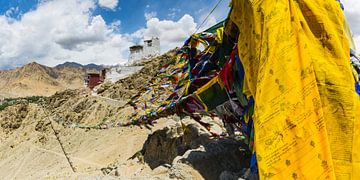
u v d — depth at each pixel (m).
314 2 7.27
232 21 8.81
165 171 16.20
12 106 110.88
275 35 6.65
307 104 6.26
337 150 6.43
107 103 84.56
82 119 84.56
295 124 6.09
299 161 5.91
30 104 111.50
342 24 7.71
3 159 80.81
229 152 15.11
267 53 6.60
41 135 84.44
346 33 8.20
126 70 106.50
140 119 28.06
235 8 8.41
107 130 63.62
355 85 7.74
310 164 5.87
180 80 19.98
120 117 66.38
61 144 72.56
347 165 6.36
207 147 15.73
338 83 6.66
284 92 6.28
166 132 30.80
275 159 5.96
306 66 6.50
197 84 15.73
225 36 10.65
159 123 42.38
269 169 5.93
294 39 6.68
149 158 30.77
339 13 7.69
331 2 7.57
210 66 14.62
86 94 104.38
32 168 65.38
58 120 90.44
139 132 50.69
